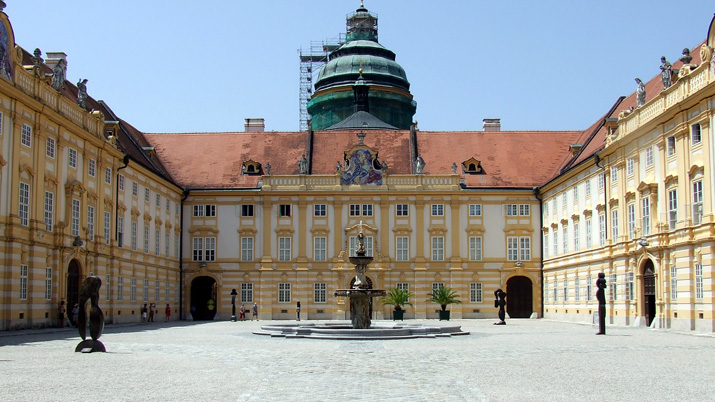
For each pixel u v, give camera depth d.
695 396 19.20
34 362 26.83
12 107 46.22
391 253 80.00
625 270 57.84
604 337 42.50
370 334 41.78
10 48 46.22
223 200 80.69
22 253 47.50
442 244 80.19
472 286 80.00
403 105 103.81
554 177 75.69
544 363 27.33
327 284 79.75
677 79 51.06
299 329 43.97
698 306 47.06
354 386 21.20
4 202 45.53
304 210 80.25
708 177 45.56
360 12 111.00
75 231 54.66
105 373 23.77
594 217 64.88
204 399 18.78
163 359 28.56
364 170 80.56
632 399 18.77
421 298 79.56
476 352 32.19
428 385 21.41
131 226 66.12
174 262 78.19
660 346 35.09
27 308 48.09
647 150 54.34
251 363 27.34
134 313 66.31
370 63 104.25
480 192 80.25
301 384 21.61
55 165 52.06
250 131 91.81
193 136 87.31
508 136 87.06
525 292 80.56
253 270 80.06
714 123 44.94
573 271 70.00
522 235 80.31
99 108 71.50
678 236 49.12
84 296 31.25
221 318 79.50
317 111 104.25
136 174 67.50
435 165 83.62
